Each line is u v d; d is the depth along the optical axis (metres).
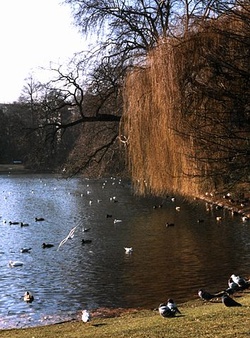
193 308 10.72
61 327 10.41
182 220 27.81
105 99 18.50
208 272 15.28
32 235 24.64
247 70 5.58
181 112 6.63
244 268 15.59
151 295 13.14
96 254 19.02
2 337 9.66
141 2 17.70
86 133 20.39
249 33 5.71
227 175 5.83
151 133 7.65
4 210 36.69
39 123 22.11
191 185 6.94
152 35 14.67
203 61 6.21
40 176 75.75
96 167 19.88
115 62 18.20
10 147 84.19
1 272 16.53
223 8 6.31
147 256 18.16
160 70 7.10
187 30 6.84
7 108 79.81
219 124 5.73
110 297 13.16
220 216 28.31
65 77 19.78
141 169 8.09
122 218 30.12
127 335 8.09
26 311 12.20
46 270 16.67
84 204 39.56
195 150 6.40
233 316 8.69
